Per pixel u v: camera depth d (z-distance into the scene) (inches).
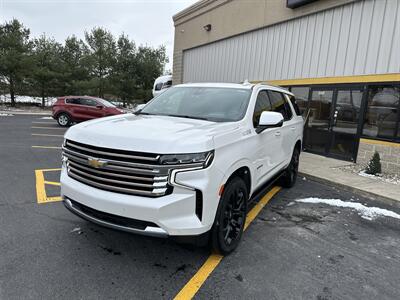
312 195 229.9
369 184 259.3
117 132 110.5
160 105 169.3
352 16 348.5
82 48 1360.7
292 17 413.7
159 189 101.2
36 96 1391.5
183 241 107.4
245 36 503.8
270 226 166.2
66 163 123.2
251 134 141.0
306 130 417.7
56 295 98.8
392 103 314.5
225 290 106.9
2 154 315.3
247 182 142.7
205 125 126.7
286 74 435.8
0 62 1092.5
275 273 119.4
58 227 146.9
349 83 355.6
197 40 619.2
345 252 140.7
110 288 104.0
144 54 1560.0
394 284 116.8
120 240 137.3
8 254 121.3
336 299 105.6
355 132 354.0
